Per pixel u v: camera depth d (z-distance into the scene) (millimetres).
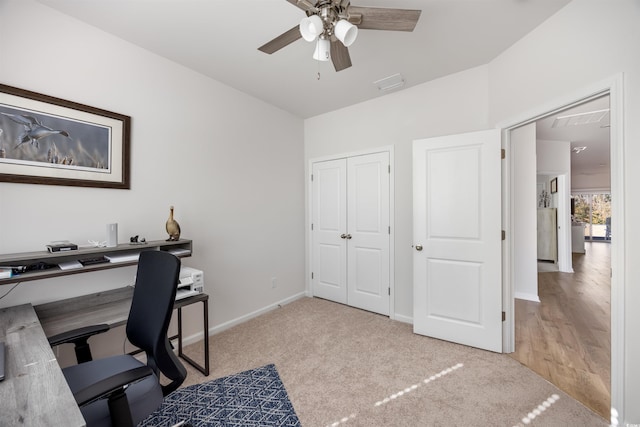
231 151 2914
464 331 2508
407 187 3021
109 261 1768
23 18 1637
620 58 1430
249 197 3123
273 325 2951
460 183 2525
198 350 2418
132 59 2133
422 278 2713
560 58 1784
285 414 1654
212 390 1874
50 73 1737
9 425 707
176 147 2428
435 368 2137
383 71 2613
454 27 1973
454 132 2695
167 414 1646
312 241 3926
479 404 1730
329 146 3688
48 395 836
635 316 1383
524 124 2189
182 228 2482
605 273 5277
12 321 1419
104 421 959
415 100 2938
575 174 9992
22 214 1654
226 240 2867
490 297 2395
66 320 1628
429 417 1630
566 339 2611
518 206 3850
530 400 1764
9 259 1422
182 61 2398
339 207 3631
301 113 3723
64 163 1787
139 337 1335
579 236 7988
